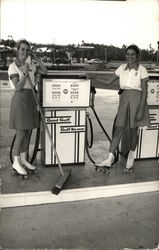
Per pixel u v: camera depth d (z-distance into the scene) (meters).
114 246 2.00
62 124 2.95
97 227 2.21
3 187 2.58
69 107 2.92
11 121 2.62
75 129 3.01
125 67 2.76
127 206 2.55
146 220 2.33
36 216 2.34
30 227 2.18
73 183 2.72
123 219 2.34
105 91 7.61
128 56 2.69
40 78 2.82
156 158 3.40
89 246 1.99
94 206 2.54
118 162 3.30
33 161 3.10
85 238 2.08
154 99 3.18
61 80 2.83
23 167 2.90
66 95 2.88
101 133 4.32
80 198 2.64
